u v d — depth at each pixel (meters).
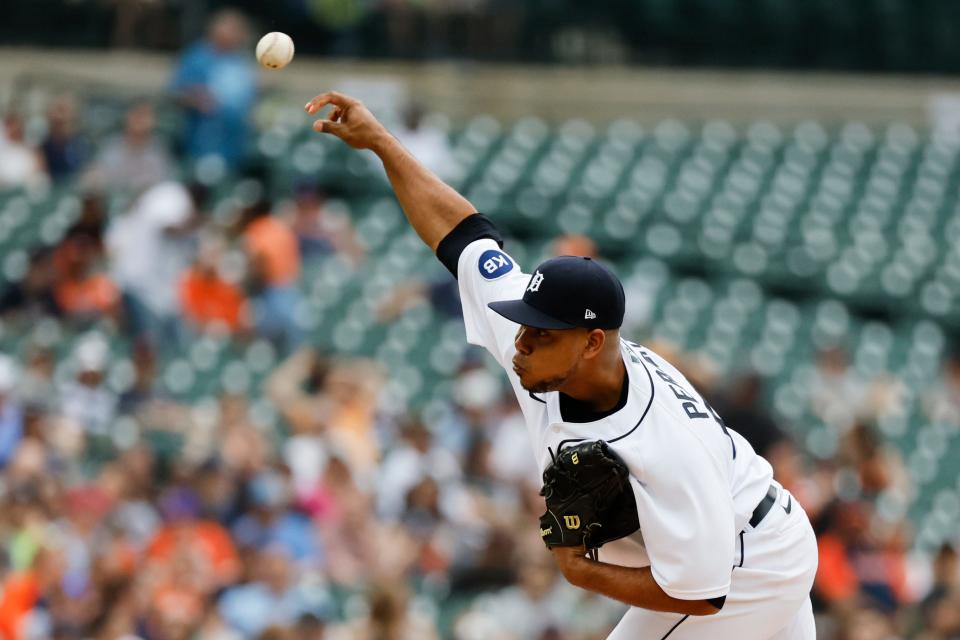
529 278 14.84
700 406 13.98
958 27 72.62
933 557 39.22
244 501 34.31
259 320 45.22
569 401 13.98
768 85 70.00
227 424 37.22
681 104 69.31
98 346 40.69
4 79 60.81
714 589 13.55
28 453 33.62
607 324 13.54
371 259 53.34
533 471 39.38
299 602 31.72
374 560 34.56
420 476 35.91
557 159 63.00
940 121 70.75
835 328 55.34
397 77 64.88
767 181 64.25
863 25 71.50
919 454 49.12
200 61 54.88
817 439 48.22
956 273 60.41
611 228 58.78
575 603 33.34
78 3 62.44
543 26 68.31
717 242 59.50
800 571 14.71
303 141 58.50
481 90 66.75
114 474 34.53
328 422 38.19
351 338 48.22
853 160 66.75
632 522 13.99
